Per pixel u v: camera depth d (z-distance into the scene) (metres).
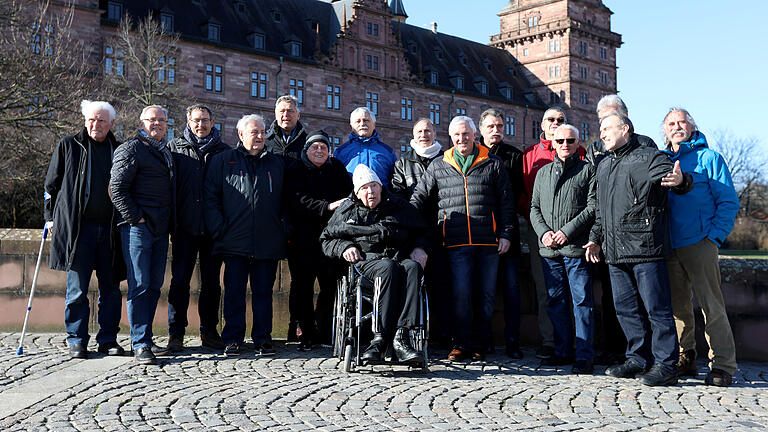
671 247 5.91
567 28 66.44
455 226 6.61
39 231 7.94
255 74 46.25
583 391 5.36
